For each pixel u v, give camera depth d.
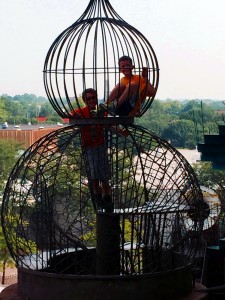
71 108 9.38
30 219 9.36
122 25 9.53
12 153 36.88
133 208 9.56
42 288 8.63
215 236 14.38
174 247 9.46
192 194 9.35
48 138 9.41
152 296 8.52
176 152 9.36
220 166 12.45
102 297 8.38
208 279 13.52
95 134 9.64
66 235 9.27
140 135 9.35
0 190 30.83
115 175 10.36
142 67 9.70
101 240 9.31
